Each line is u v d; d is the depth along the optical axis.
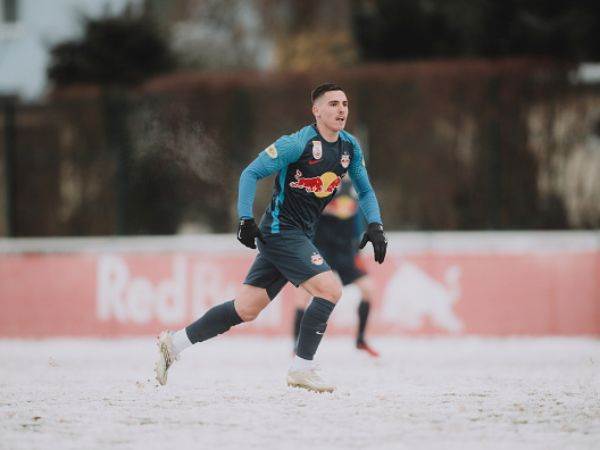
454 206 58.12
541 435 19.47
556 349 42.44
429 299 48.62
